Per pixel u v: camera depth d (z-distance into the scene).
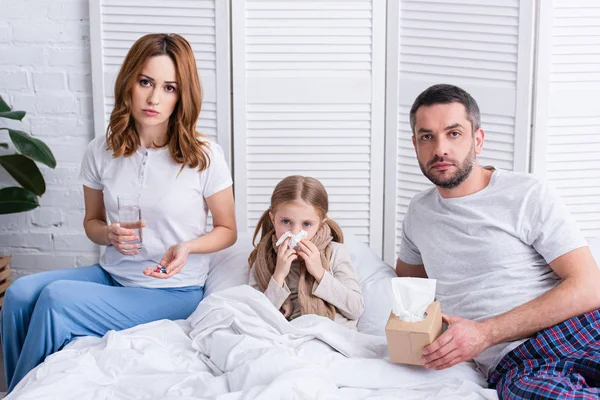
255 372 1.83
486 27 2.75
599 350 1.79
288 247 2.26
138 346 2.03
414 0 2.81
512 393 1.76
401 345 1.86
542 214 2.00
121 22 2.88
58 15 2.95
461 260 2.08
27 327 2.23
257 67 2.91
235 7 2.86
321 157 2.96
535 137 2.79
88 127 3.03
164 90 2.25
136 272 2.35
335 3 2.86
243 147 2.96
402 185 2.96
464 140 2.04
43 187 2.92
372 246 3.02
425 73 2.86
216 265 2.51
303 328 2.07
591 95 2.78
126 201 2.13
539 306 1.88
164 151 2.34
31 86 3.00
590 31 2.74
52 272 2.32
